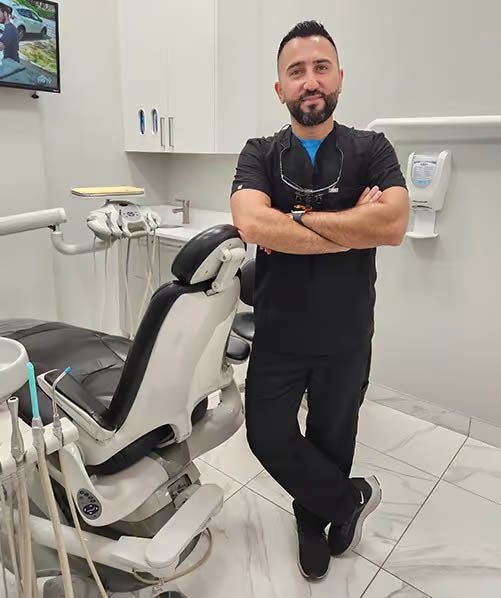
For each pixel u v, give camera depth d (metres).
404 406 2.53
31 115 2.48
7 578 1.01
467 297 2.23
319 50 1.31
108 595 1.39
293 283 1.42
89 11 2.73
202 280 1.14
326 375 1.50
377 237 1.30
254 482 2.03
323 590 1.54
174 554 1.16
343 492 1.59
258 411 1.53
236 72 2.58
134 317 2.98
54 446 0.87
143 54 2.79
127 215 2.18
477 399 2.30
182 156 3.24
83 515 1.15
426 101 2.15
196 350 1.22
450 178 2.15
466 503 1.92
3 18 2.22
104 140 2.96
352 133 1.43
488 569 1.62
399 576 1.60
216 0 2.38
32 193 2.54
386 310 2.49
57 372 1.17
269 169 1.44
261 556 1.67
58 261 2.87
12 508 0.91
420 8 2.08
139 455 1.24
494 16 1.92
